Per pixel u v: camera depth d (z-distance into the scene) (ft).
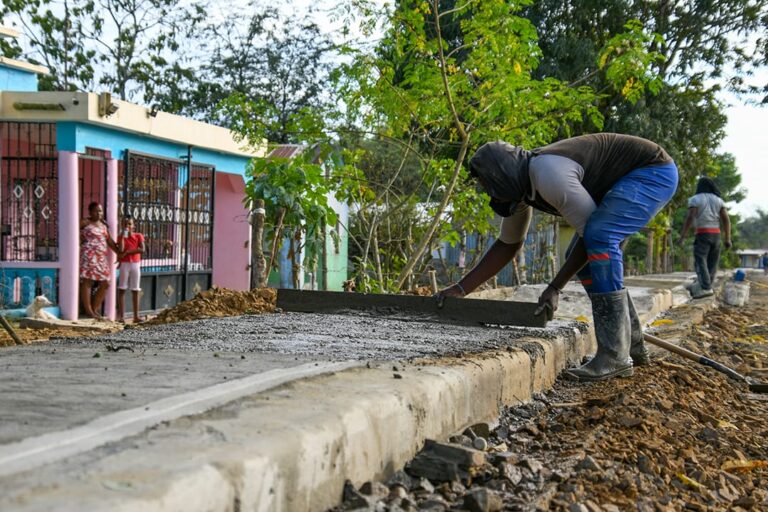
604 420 13.70
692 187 96.78
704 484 11.43
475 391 12.84
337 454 8.40
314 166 34.01
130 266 39.68
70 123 38.91
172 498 5.93
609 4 74.59
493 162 16.72
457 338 17.37
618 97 74.90
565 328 20.88
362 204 36.63
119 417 8.16
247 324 19.53
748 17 78.84
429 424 10.95
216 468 6.57
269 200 34.09
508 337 17.92
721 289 58.18
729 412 16.58
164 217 45.73
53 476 6.14
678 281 59.67
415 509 8.86
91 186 42.34
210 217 49.88
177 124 45.68
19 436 7.33
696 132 86.89
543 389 16.75
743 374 22.81
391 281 34.55
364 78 32.76
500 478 10.27
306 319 21.06
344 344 15.70
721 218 48.47
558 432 13.41
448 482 10.01
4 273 39.40
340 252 71.97
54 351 14.11
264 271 33.94
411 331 18.53
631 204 16.57
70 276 39.37
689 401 16.15
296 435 7.79
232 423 8.05
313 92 107.76
